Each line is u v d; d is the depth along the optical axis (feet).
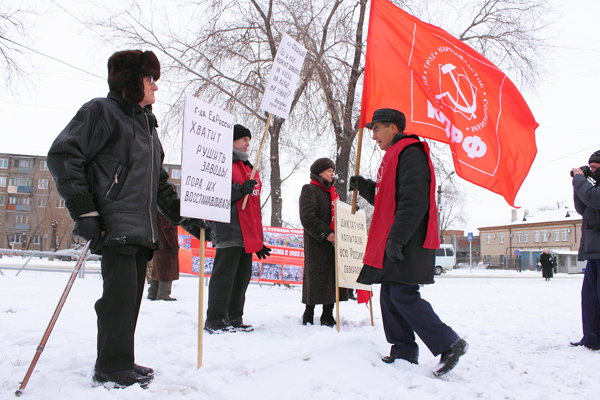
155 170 8.98
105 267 8.18
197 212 9.42
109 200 8.02
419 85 13.82
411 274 9.88
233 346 11.62
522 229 250.16
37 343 11.25
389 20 13.99
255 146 53.16
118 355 8.04
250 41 50.26
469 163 13.67
